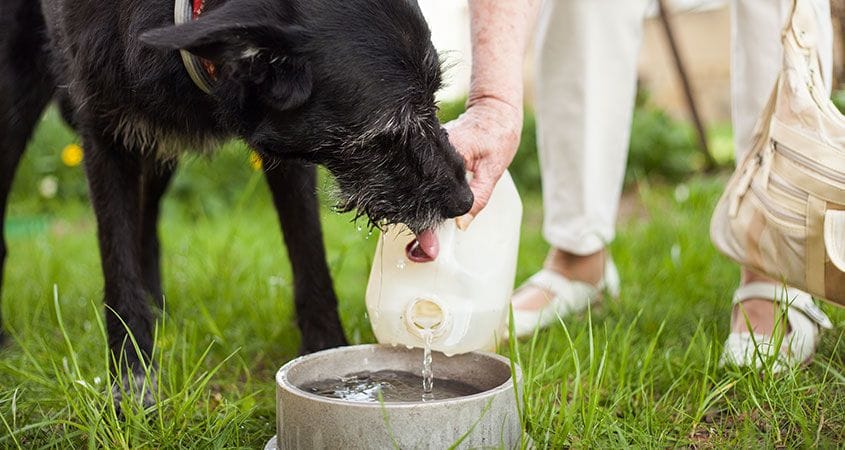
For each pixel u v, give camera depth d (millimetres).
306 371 2027
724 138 7840
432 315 2068
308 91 1967
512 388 1824
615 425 2023
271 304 3102
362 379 2125
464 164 2041
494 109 2070
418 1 2184
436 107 2100
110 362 2420
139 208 2537
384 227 2113
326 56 1964
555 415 2070
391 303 2070
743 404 2113
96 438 1998
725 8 8938
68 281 3590
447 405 1710
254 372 2629
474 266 2055
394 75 2002
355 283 3764
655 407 2164
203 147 2488
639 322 2865
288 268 3760
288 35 1899
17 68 2801
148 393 2342
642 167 6641
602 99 2922
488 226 2100
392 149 2029
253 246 4273
